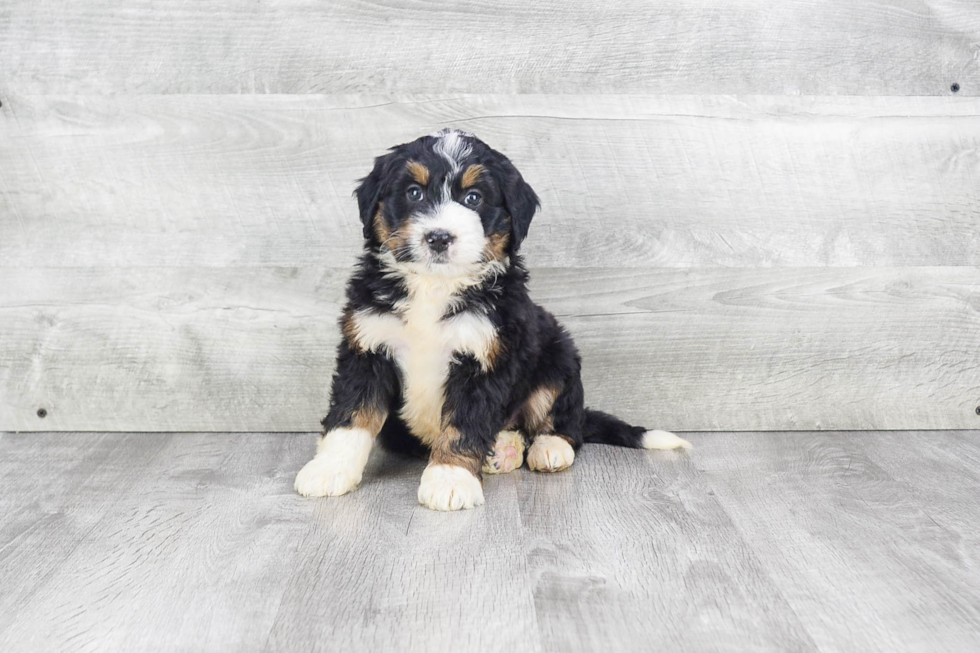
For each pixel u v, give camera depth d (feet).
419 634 1.96
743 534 2.48
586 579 2.20
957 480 2.94
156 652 1.88
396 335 2.81
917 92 3.40
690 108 3.37
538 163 3.38
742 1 3.33
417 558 2.31
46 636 1.94
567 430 3.12
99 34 3.28
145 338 3.42
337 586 2.15
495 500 2.73
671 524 2.54
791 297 3.47
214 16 3.28
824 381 3.52
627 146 3.38
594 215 3.41
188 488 2.81
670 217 3.42
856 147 3.41
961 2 3.37
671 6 3.32
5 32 3.28
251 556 2.31
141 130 3.33
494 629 1.98
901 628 1.99
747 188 3.41
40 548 2.35
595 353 3.48
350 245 3.39
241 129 3.34
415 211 2.69
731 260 3.44
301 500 2.71
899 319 3.49
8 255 3.38
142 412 3.47
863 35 3.37
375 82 3.33
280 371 3.45
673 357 3.49
